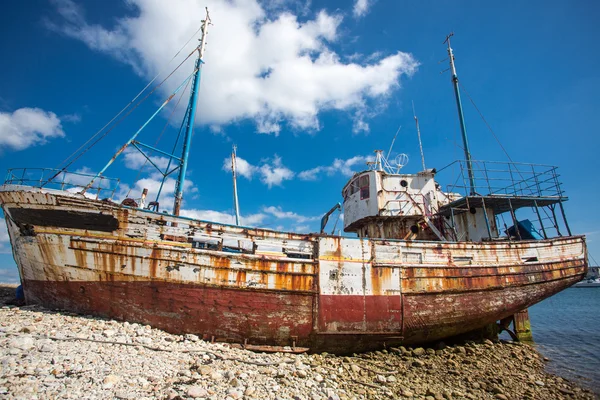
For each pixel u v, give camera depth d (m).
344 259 12.19
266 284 11.23
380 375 9.91
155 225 10.90
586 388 11.04
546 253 15.97
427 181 17.14
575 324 27.38
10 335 8.39
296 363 9.95
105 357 7.99
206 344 10.31
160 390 6.91
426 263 13.26
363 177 17.08
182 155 16.16
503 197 15.51
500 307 14.43
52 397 5.99
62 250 10.79
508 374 11.95
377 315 12.15
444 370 11.48
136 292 10.62
